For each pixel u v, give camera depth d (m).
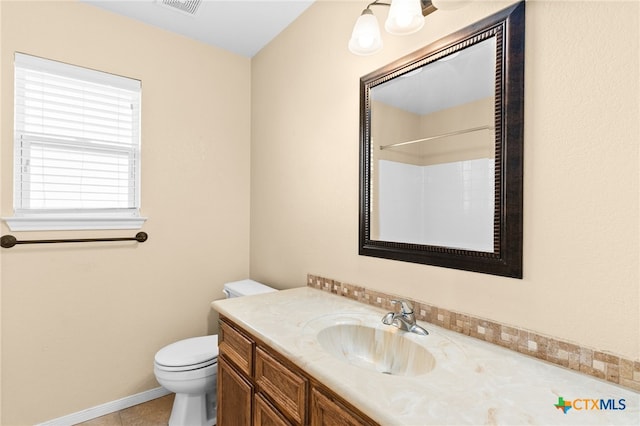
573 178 0.85
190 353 1.73
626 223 0.77
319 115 1.76
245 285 2.15
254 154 2.40
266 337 1.07
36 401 1.70
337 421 0.82
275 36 2.15
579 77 0.84
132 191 2.00
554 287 0.89
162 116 2.08
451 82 1.13
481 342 1.03
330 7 1.68
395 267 1.35
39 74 1.71
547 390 0.75
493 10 1.03
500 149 0.99
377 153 1.41
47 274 1.73
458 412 0.66
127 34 1.95
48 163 1.75
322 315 1.30
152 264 2.05
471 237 1.08
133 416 1.88
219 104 2.31
